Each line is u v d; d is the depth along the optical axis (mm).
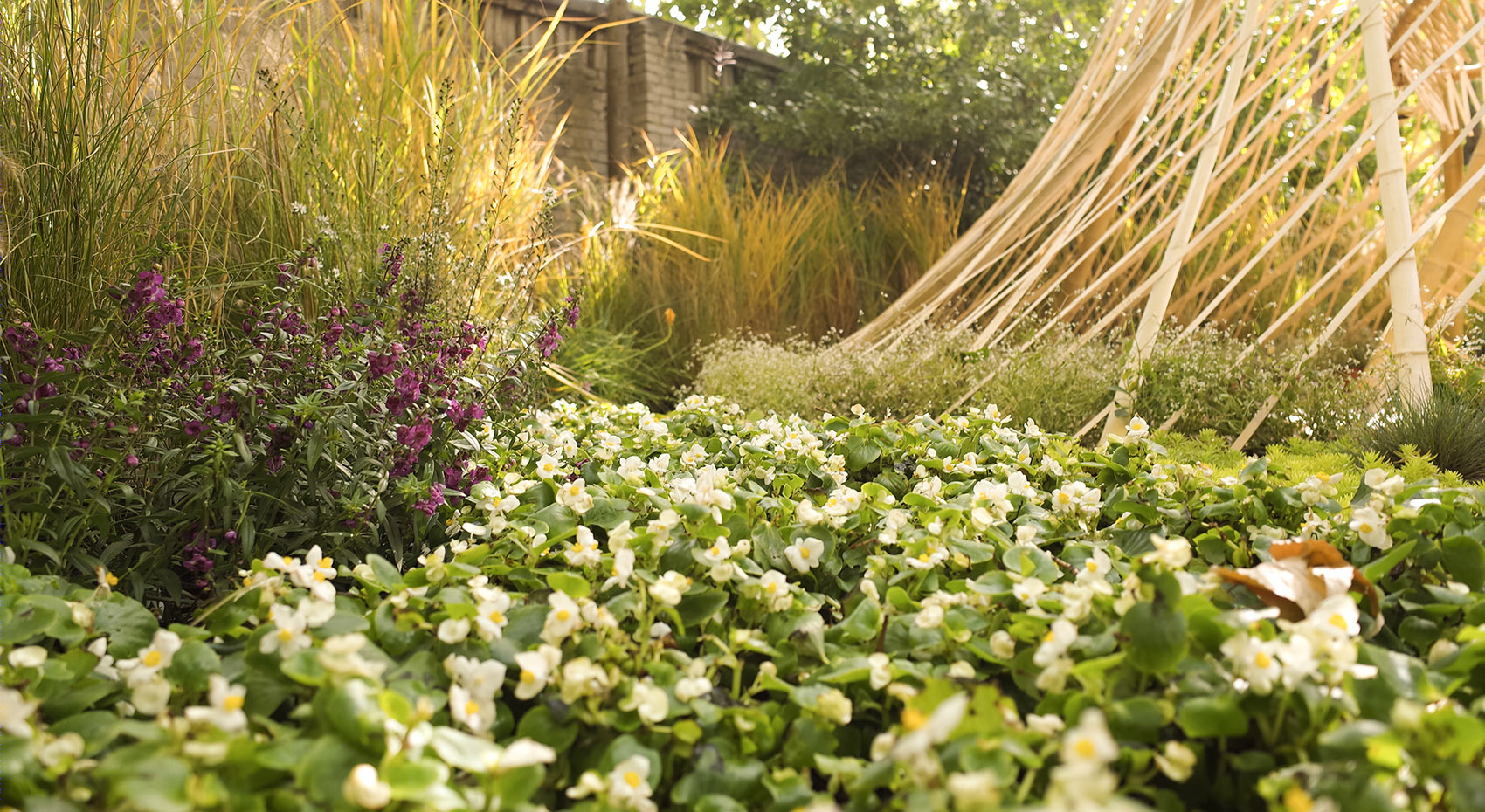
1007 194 4938
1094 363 3637
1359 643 994
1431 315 4148
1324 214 6016
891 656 1217
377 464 1716
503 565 1384
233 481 1540
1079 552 1496
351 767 850
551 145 4102
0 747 823
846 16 8023
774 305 5512
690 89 7754
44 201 1976
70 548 1460
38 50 2080
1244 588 1311
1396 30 4645
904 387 3736
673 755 1006
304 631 1134
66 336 1567
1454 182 5004
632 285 5383
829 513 1596
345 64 3268
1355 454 2777
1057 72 8195
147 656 1035
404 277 2477
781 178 8055
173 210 2309
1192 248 3660
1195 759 895
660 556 1395
